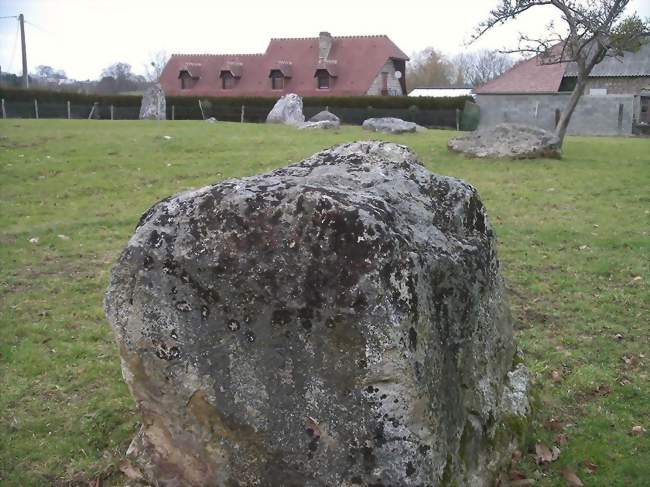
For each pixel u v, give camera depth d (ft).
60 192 42.37
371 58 149.69
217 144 58.80
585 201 39.52
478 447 12.29
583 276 26.53
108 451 14.73
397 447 10.18
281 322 10.68
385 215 10.71
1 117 104.32
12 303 23.44
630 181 44.91
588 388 17.62
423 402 10.29
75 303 23.57
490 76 275.39
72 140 59.31
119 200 40.70
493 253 13.97
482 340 12.91
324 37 150.41
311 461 10.78
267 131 71.05
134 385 11.78
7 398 16.79
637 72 125.39
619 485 13.69
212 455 11.56
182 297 11.19
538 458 14.20
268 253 10.64
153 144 58.44
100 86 241.14
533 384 16.38
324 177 12.88
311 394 10.64
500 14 59.88
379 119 76.43
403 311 10.10
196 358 11.28
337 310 10.21
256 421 11.09
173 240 11.18
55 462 14.34
